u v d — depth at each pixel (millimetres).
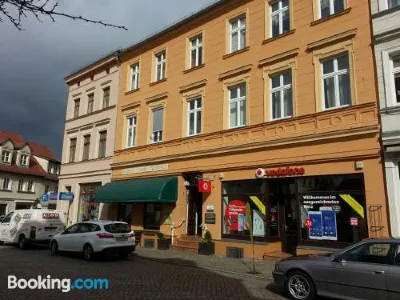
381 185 11672
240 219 15359
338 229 12398
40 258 14844
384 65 12219
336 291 7750
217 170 16594
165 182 17891
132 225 20438
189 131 18797
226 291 9039
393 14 12312
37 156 49625
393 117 11773
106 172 23281
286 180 14773
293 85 14523
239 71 16547
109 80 24969
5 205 42344
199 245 15828
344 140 12742
